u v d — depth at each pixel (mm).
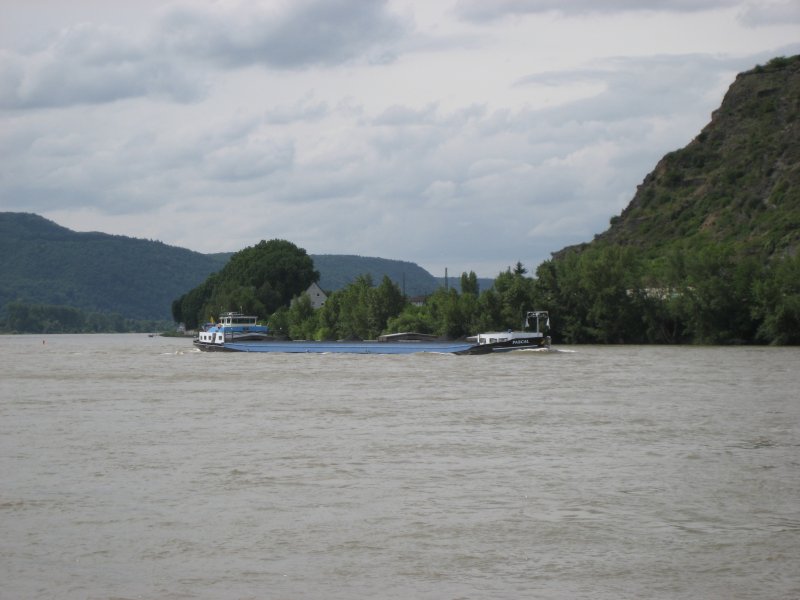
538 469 43812
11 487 40750
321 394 80562
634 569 29219
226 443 52125
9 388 91625
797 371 98875
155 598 27141
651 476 42000
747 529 33312
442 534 33062
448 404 70562
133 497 38750
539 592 27391
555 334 179375
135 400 77250
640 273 178000
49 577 28875
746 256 172125
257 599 27047
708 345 164125
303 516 35562
